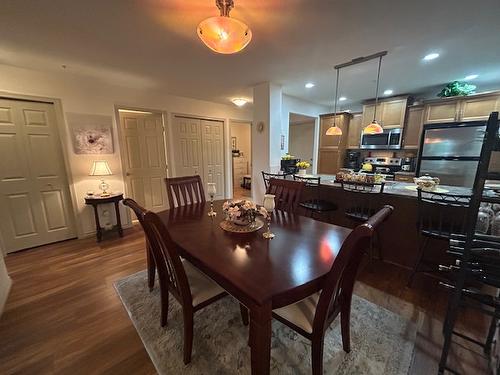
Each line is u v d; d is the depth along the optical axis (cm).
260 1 155
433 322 158
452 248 123
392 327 154
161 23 179
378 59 262
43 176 291
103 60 248
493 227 141
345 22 183
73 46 214
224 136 506
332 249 125
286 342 144
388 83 368
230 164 525
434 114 406
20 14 162
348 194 274
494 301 105
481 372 122
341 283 115
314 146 570
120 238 322
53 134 293
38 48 216
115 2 152
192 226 164
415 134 434
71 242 307
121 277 222
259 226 159
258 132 371
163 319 156
